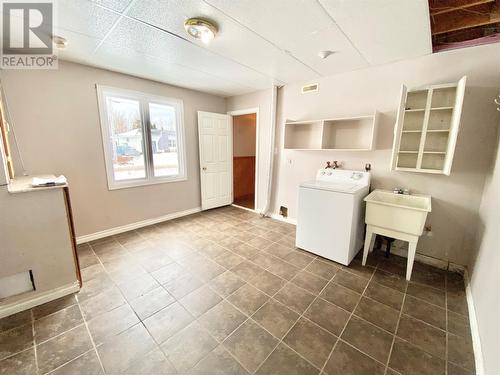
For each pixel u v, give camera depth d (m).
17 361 1.35
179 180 3.95
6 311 1.68
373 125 2.54
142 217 3.55
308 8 1.58
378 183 2.77
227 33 1.94
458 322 1.67
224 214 4.27
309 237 2.70
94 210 3.02
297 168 3.60
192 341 1.50
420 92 2.40
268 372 1.29
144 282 2.13
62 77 2.59
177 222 3.79
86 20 1.75
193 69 2.86
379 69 2.62
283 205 3.89
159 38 2.04
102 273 2.27
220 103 4.46
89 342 1.48
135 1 1.51
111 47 2.23
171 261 2.52
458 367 1.33
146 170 3.52
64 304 1.83
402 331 1.59
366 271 2.35
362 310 1.79
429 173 2.40
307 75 3.06
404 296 1.96
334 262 2.52
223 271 2.33
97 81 2.84
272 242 3.04
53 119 2.59
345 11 1.61
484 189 2.09
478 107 2.09
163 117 3.65
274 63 2.62
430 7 1.67
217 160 4.48
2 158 1.60
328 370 1.31
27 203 1.71
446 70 2.22
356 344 1.48
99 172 3.01
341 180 2.94
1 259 1.66
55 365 1.32
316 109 3.25
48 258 1.83
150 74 3.07
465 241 2.27
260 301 1.89
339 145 3.06
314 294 1.98
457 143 2.21
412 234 2.12
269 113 3.85
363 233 2.79
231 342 1.49
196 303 1.86
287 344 1.48
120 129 3.19
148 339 1.51
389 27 1.80
